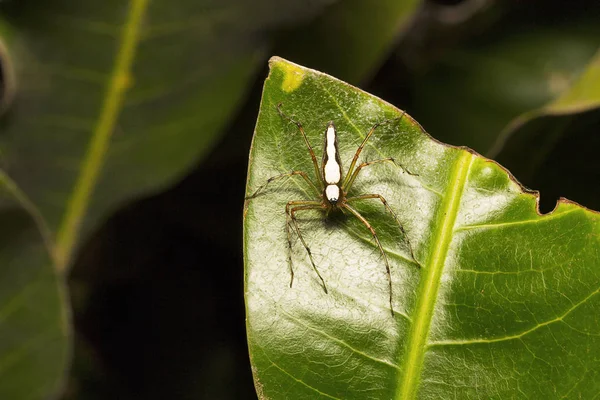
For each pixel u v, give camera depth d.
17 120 0.27
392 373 0.25
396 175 0.25
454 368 0.25
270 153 0.25
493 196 0.25
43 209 0.27
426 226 0.25
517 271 0.25
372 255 0.25
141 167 0.27
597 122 0.26
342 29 0.28
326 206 0.25
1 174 0.26
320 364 0.25
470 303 0.25
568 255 0.25
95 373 0.29
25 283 0.26
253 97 0.29
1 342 0.26
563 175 0.27
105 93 0.27
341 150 0.25
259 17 0.27
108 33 0.27
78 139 0.27
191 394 0.29
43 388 0.26
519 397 0.25
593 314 0.25
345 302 0.25
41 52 0.27
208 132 0.27
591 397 0.25
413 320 0.25
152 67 0.27
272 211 0.25
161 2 0.27
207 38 0.27
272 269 0.25
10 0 0.26
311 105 0.25
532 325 0.25
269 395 0.25
